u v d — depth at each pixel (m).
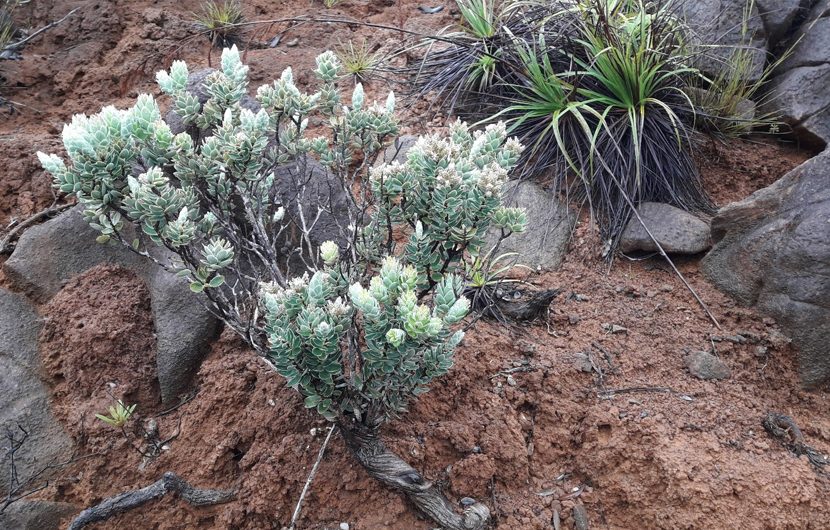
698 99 1.65
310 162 1.41
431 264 1.07
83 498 1.18
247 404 1.22
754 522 1.10
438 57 1.77
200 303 1.29
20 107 1.62
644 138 1.53
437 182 1.01
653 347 1.31
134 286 1.33
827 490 1.13
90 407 1.23
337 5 2.00
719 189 1.58
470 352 1.26
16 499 1.12
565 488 1.17
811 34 1.70
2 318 1.27
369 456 1.10
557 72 1.65
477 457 1.14
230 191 1.13
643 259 1.46
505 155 1.08
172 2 1.90
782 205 1.34
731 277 1.38
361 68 1.73
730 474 1.12
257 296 1.14
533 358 1.27
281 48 1.83
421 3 2.00
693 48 1.65
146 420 1.25
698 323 1.34
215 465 1.18
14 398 1.21
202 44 1.81
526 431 1.21
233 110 1.13
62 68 1.71
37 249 1.32
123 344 1.28
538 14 1.71
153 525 1.15
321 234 1.34
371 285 0.97
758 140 1.69
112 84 1.69
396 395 1.08
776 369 1.30
